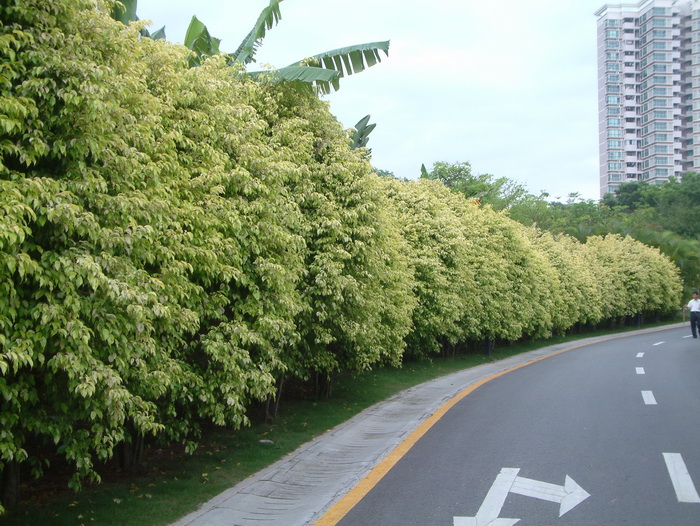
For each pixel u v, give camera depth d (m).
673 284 55.22
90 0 5.96
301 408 12.63
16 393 5.06
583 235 59.59
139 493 7.08
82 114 5.59
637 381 15.92
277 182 9.02
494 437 9.68
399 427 11.03
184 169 7.43
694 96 125.06
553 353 28.94
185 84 8.03
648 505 6.32
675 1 127.38
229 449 9.31
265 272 8.51
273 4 11.69
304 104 11.52
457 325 23.03
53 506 6.54
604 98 133.50
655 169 126.81
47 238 5.39
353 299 11.74
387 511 6.38
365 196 11.88
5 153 5.29
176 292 6.76
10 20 5.55
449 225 20.30
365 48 11.63
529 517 6.06
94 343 5.68
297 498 7.14
